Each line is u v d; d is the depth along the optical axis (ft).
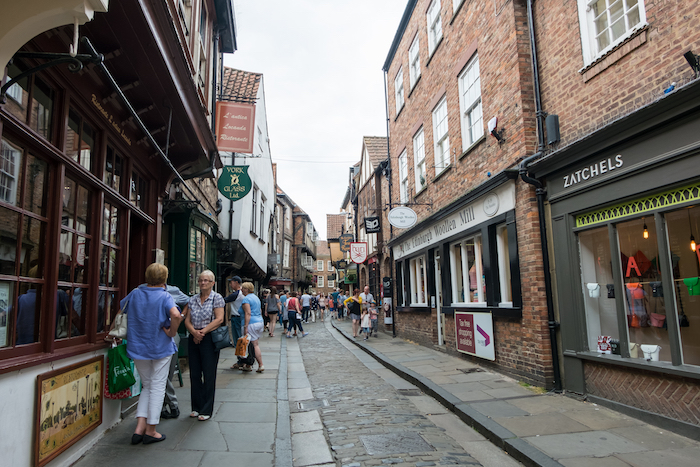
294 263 128.57
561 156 20.11
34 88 11.52
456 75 32.83
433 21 39.14
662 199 16.02
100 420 14.40
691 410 14.57
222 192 37.58
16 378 9.83
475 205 28.73
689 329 15.25
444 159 36.73
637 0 17.20
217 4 30.17
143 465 12.42
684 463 12.48
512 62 24.34
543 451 13.58
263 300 70.90
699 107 14.12
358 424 17.70
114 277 17.46
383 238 59.57
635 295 17.48
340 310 94.99
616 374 17.80
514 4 24.22
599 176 18.51
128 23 12.98
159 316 13.96
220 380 24.84
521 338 23.32
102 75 14.48
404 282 48.60
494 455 14.32
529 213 22.59
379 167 59.41
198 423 16.56
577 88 20.16
